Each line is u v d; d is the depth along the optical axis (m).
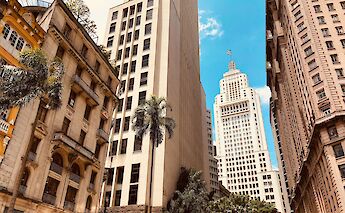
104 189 48.25
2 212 21.20
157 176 47.66
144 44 66.00
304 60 56.72
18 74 20.70
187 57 87.50
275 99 108.69
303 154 62.44
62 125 29.58
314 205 58.06
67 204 28.16
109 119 39.44
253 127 198.12
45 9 34.53
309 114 55.19
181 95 72.81
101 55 39.34
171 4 75.69
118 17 75.31
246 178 179.62
